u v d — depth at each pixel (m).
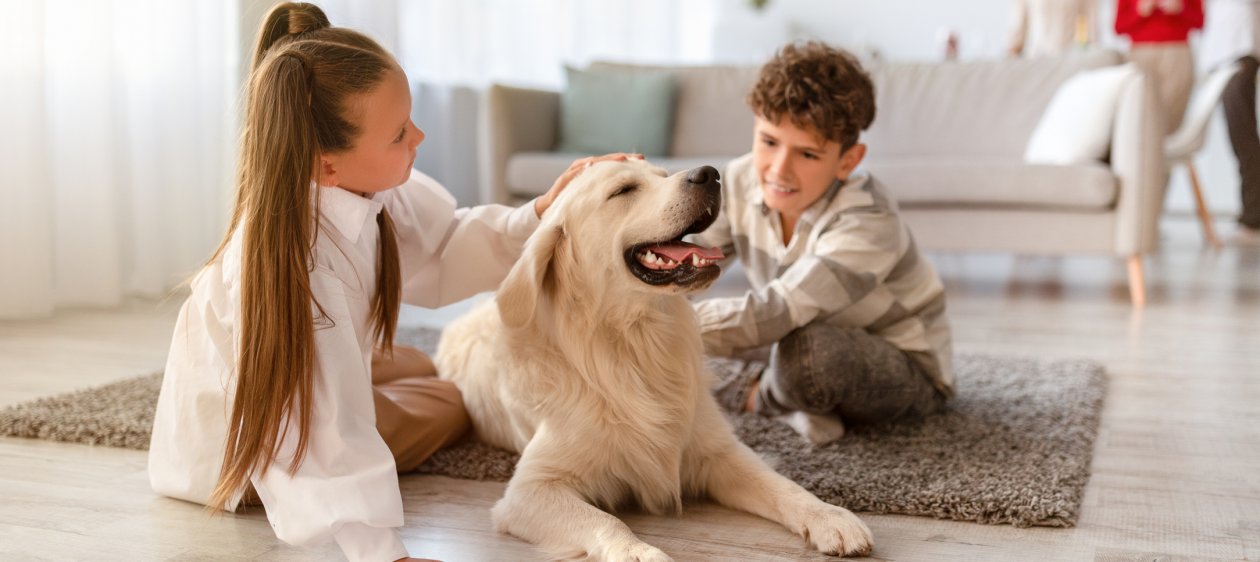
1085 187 3.64
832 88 1.82
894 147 4.61
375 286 1.54
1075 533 1.46
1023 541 1.42
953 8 7.83
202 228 3.93
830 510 1.42
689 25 7.89
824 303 1.83
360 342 1.48
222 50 3.91
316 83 1.35
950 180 3.84
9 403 2.23
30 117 3.24
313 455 1.30
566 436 1.50
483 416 1.86
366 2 4.98
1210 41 6.30
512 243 1.69
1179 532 1.46
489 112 4.38
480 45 6.14
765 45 7.80
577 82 4.73
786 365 1.87
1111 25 7.48
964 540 1.43
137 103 3.72
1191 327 3.23
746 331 1.84
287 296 1.29
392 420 1.70
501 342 1.61
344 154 1.39
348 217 1.42
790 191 1.88
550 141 4.73
